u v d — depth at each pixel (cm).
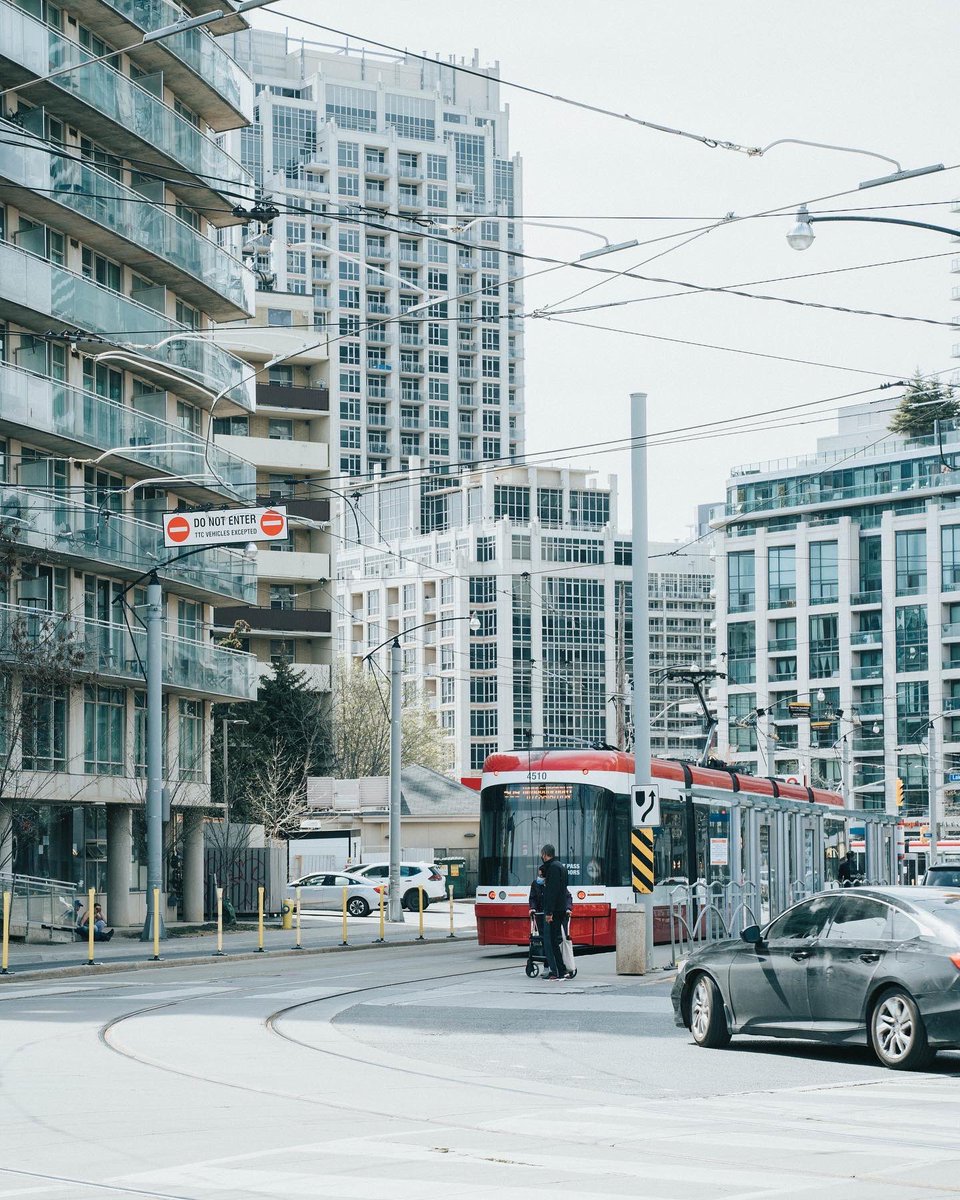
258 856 5959
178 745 5384
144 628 5103
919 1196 885
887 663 12512
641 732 2872
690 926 3203
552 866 2755
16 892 4300
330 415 8694
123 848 5091
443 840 8406
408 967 3175
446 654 16275
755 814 3997
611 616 16700
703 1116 1220
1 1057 1670
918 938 1528
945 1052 1688
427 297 19025
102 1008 2300
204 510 3919
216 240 6347
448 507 17288
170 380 5238
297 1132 1139
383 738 10062
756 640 13138
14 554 4100
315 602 8850
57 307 4522
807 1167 986
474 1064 1598
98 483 4959
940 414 12550
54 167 4531
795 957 1627
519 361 19725
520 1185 919
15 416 4350
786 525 13125
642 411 2917
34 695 4103
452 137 19450
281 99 18362
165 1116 1229
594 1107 1277
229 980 2881
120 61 5106
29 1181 953
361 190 18675
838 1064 1595
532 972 2812
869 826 5344
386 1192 898
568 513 16838
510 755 3434
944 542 12356
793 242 2244
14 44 4306
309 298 8806
